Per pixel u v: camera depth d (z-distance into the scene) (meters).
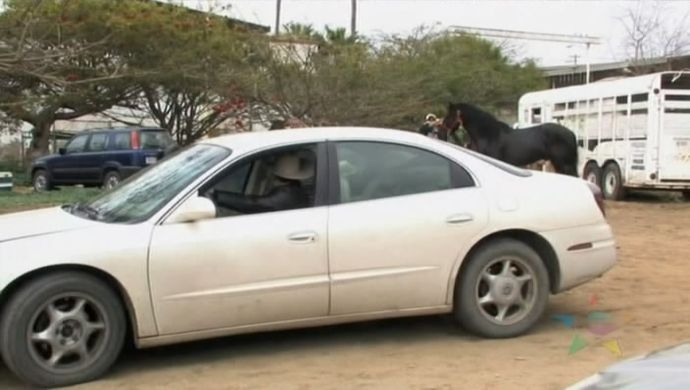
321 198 5.81
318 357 5.86
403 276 5.88
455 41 36.78
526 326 6.25
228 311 5.51
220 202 5.63
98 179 21.62
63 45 15.41
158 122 25.70
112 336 5.36
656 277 8.62
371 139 6.07
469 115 14.66
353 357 5.85
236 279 5.50
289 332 6.53
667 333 6.37
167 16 21.67
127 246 5.31
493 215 6.09
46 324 5.21
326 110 20.17
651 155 18.17
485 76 35.41
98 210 5.88
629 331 6.44
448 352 5.93
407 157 6.12
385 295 5.87
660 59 36.75
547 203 6.28
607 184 19.80
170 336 5.46
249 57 21.66
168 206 5.49
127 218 5.55
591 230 6.42
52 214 5.95
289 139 5.93
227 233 5.50
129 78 22.08
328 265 5.70
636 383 2.99
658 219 14.98
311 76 20.06
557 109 22.06
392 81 21.16
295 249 5.62
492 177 6.25
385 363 5.69
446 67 30.25
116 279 5.28
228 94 21.36
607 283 8.31
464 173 6.20
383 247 5.82
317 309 5.74
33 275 5.18
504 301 6.18
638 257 10.04
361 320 5.93
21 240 5.26
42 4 14.03
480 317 6.13
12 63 11.77
